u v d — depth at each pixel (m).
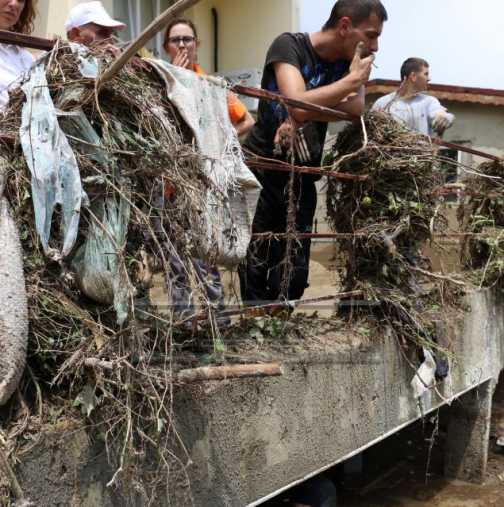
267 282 3.22
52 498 1.67
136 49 1.64
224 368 2.00
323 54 3.21
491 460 4.64
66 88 1.81
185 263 1.95
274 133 3.19
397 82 8.48
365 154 3.12
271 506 3.07
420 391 3.31
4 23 2.69
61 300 1.76
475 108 9.03
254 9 8.74
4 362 1.58
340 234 3.08
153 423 1.87
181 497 2.04
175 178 1.90
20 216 1.76
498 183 4.74
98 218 1.79
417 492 4.12
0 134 1.75
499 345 4.50
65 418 1.71
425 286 3.66
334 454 2.79
